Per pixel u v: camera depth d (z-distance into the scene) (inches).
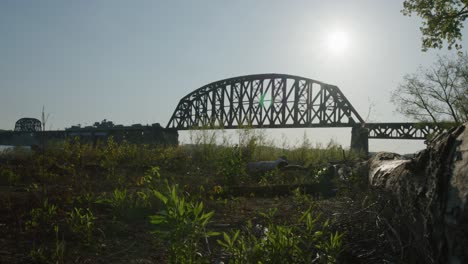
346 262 138.5
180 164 418.6
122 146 515.8
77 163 405.4
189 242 107.0
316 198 285.9
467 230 91.5
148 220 189.3
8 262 127.8
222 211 228.5
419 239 124.3
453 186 101.3
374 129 2020.2
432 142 130.6
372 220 161.0
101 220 186.2
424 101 1184.2
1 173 329.1
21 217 181.9
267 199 285.7
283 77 2672.2
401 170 162.7
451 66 1161.4
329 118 2498.8
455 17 710.5
